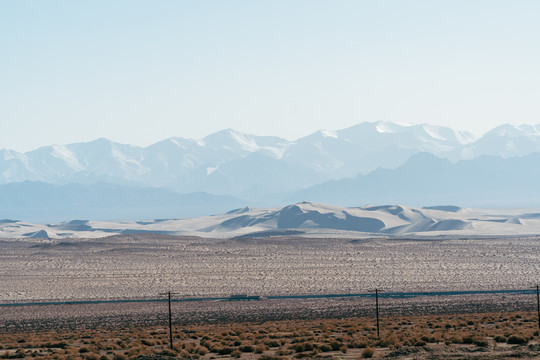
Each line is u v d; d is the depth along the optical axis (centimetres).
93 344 8669
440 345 6875
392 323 10725
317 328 10275
